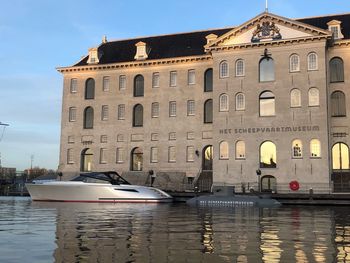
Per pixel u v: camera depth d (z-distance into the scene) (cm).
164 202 3697
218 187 3766
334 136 4284
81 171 5334
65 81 5550
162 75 5172
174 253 1021
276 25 4419
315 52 4288
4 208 2791
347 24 4591
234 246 1129
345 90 4312
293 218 2075
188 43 5303
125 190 3634
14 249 1072
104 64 5359
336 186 4097
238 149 4412
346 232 1462
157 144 5078
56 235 1344
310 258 964
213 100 4566
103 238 1274
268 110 4381
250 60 4488
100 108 5369
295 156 4212
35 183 3828
